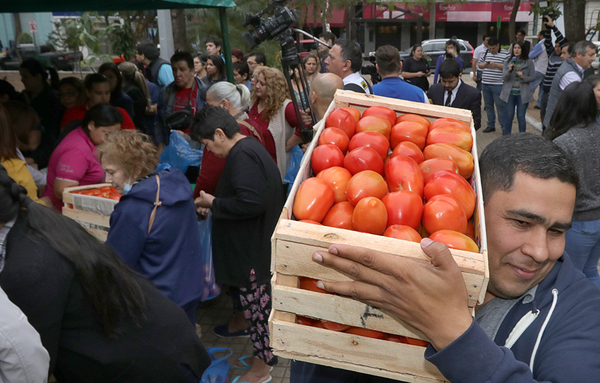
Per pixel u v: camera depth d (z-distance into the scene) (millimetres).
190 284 2379
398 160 1176
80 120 3592
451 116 1500
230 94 3613
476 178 1079
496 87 9148
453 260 771
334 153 1246
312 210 1023
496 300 997
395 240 831
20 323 1184
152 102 6582
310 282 947
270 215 2803
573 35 8797
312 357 949
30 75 5152
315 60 6238
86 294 1387
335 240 838
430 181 1130
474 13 27109
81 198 2752
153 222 2193
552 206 865
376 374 922
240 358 3188
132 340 1502
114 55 9023
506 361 759
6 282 1261
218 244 2881
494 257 938
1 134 2619
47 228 1361
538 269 912
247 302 2896
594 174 2830
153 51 7223
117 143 2277
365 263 782
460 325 765
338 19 27812
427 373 890
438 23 28969
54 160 3090
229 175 2766
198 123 2760
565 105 2896
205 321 3723
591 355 835
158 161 2393
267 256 2852
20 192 1350
